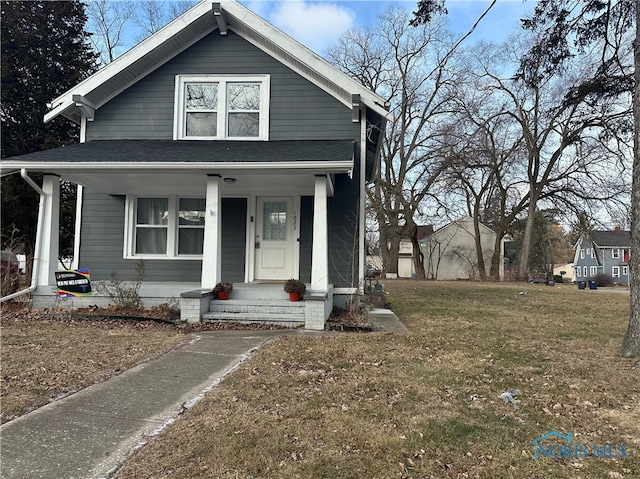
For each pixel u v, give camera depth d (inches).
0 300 312.7
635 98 216.4
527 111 957.8
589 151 889.5
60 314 304.0
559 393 159.2
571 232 1035.9
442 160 952.3
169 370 182.2
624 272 1686.8
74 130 614.2
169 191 382.9
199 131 390.9
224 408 139.1
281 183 346.0
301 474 99.7
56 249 334.6
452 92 931.3
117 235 392.2
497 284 853.2
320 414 134.9
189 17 370.3
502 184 1044.5
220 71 387.9
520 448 115.2
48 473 99.4
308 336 253.1
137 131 390.6
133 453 109.3
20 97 574.6
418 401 148.3
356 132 376.2
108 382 165.9
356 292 354.0
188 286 335.0
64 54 603.2
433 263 1462.8
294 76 382.3
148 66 388.8
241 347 224.4
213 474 99.1
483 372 183.9
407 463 106.0
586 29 291.4
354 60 987.9
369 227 1154.0
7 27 555.2
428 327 293.9
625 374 183.5
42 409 138.1
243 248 386.6
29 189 536.1
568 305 453.1
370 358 203.3
